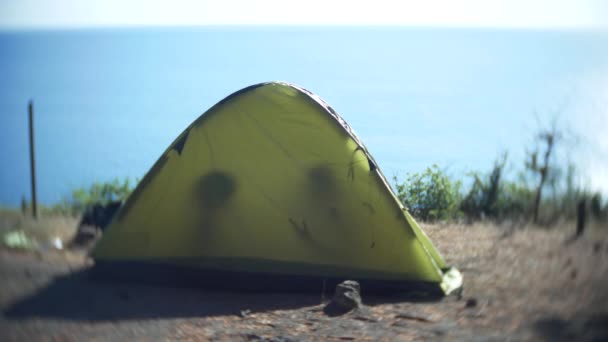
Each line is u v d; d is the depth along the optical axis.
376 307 3.58
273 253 3.94
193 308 3.46
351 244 3.93
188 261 3.93
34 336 2.74
